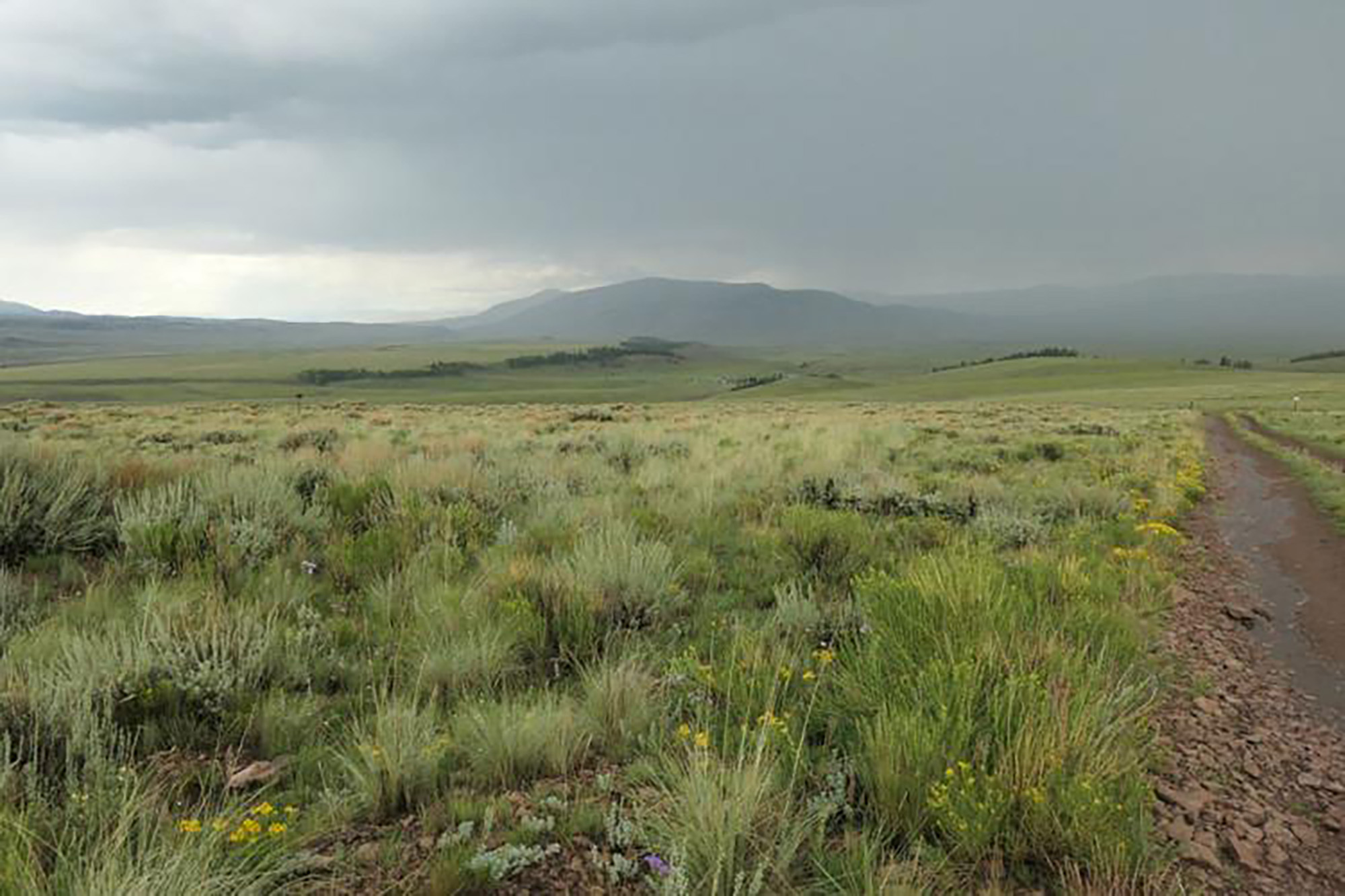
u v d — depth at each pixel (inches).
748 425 1048.8
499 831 116.6
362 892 100.8
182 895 91.4
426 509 320.5
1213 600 285.0
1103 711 144.2
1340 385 3850.9
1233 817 133.4
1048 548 327.0
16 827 97.1
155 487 337.1
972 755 128.9
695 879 104.0
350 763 124.7
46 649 163.0
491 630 189.2
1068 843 111.8
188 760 135.6
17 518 253.3
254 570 247.0
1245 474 741.3
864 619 203.8
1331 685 201.3
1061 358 7460.6
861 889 103.5
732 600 241.4
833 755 136.4
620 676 160.1
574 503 365.1
